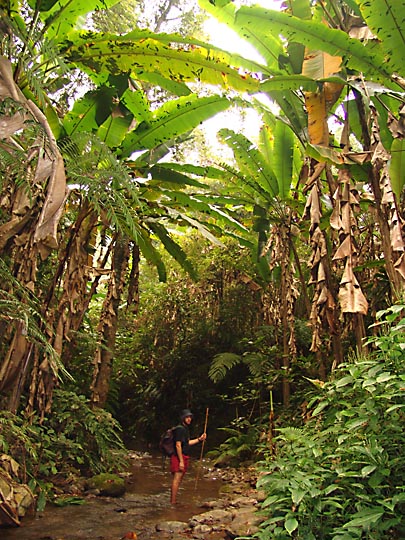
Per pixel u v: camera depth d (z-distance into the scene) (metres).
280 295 8.55
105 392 6.79
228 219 7.18
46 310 4.78
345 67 4.92
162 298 10.84
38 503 4.70
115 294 6.66
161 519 4.70
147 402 10.87
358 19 5.17
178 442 5.61
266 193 7.04
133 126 6.36
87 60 4.54
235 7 5.05
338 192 4.73
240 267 9.05
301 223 7.28
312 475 2.94
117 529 4.25
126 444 10.56
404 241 4.48
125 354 10.77
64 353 6.94
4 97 2.21
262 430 7.89
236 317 9.81
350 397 3.46
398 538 2.63
